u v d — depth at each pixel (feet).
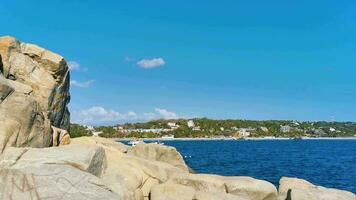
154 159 102.89
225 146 531.91
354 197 79.97
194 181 81.66
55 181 55.77
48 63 89.56
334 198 78.07
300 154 339.36
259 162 244.83
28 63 86.17
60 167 58.65
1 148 63.52
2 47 83.82
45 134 74.64
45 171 56.90
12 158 60.23
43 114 76.95
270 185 82.99
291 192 79.71
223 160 260.21
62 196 54.24
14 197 53.36
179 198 73.97
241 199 74.49
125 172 76.84
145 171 80.79
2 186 54.19
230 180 82.58
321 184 152.97
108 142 102.17
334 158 289.12
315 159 276.82
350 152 373.20
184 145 569.23
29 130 69.87
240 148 466.29
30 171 56.13
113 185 66.44
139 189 75.87
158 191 75.41
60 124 92.63
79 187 56.03
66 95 94.68
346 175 179.52
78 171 58.90
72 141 94.84
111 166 76.59
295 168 207.00
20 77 83.76
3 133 65.16
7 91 68.59
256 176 170.91
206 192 76.18
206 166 213.66
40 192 54.03
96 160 65.92
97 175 66.18
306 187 86.63
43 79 86.79
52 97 87.10
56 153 63.16
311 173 186.80
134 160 84.17
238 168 203.82
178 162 103.71
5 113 67.31
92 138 101.09
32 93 81.00
